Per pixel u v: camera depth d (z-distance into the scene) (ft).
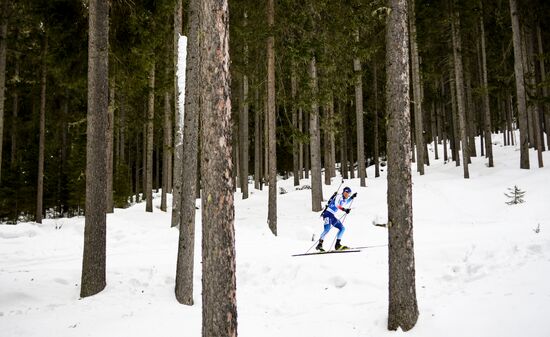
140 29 35.60
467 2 72.95
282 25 47.75
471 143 94.12
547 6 74.54
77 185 83.15
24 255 36.76
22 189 88.94
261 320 22.63
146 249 38.73
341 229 35.53
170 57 56.80
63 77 37.93
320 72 52.80
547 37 89.25
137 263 32.17
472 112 93.97
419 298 21.93
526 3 73.87
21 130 80.59
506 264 23.81
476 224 46.52
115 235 44.52
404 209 18.74
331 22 47.16
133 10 34.76
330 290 26.35
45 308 23.54
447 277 24.80
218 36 14.82
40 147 64.59
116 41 35.70
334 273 28.09
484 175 72.33
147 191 63.62
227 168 14.78
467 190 64.28
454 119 86.99
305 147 110.93
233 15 56.65
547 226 33.53
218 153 14.65
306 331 20.40
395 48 19.51
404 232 18.65
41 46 57.62
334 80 50.21
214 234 14.51
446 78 105.19
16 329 20.38
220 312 14.28
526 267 22.18
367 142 119.03
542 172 63.41
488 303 18.49
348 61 51.19
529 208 49.70
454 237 34.27
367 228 49.47
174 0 41.39
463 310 18.48
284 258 32.53
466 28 77.82
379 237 44.52
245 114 81.76
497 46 87.25
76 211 100.94
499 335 15.80
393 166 19.02
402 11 19.70
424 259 28.30
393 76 19.47
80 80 37.91
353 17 45.73
